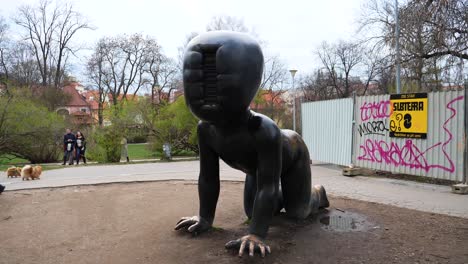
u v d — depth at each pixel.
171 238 4.39
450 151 7.68
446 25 13.14
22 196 7.41
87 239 4.55
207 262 3.65
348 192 7.29
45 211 6.07
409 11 14.29
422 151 8.26
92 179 9.65
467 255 3.76
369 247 3.99
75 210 6.07
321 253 3.83
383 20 17.91
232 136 3.77
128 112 18.31
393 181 8.55
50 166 15.23
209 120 3.49
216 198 4.51
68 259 3.92
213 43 3.27
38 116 20.12
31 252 4.17
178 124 18.30
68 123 22.12
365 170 9.85
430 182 8.33
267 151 3.73
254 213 3.83
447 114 7.74
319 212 5.45
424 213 5.48
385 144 9.12
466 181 7.36
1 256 4.06
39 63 38.12
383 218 5.16
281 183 4.64
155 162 15.17
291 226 4.68
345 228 4.65
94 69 41.75
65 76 41.34
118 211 5.89
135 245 4.24
